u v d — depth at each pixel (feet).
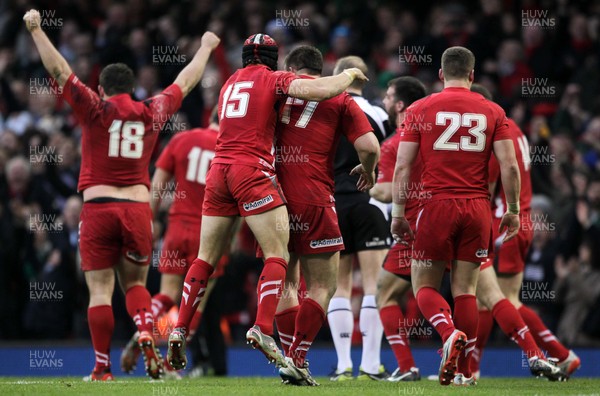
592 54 185.16
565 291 131.85
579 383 86.38
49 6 205.77
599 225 135.74
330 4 201.26
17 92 187.11
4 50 202.08
